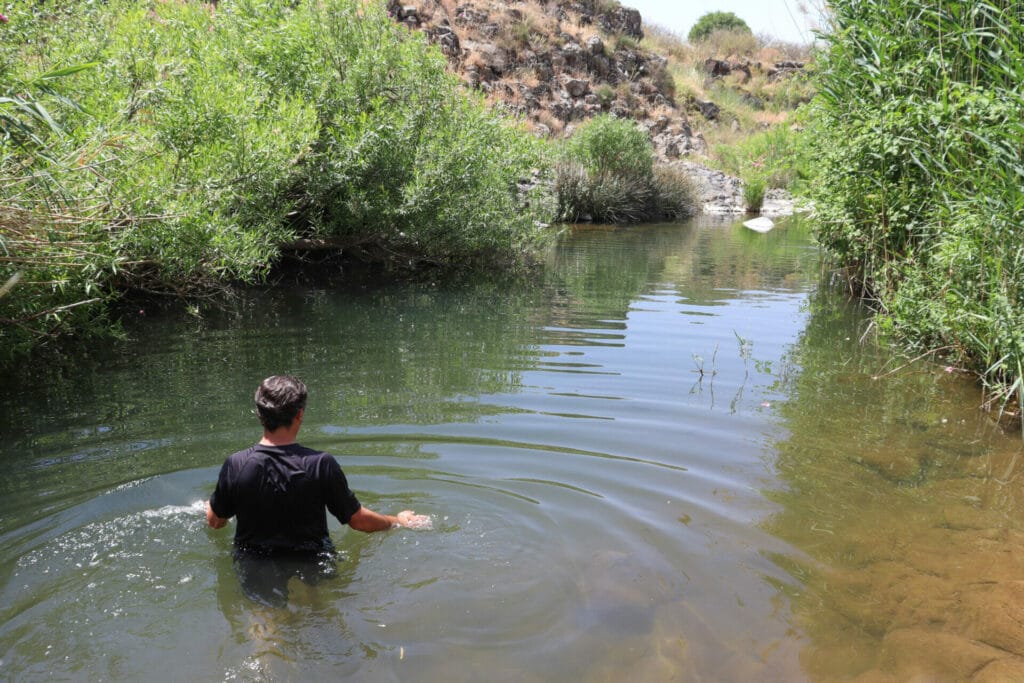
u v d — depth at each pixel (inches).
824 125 393.7
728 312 377.1
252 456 135.9
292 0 481.4
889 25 331.3
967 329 265.6
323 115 440.5
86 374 252.5
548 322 349.1
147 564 132.5
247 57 434.9
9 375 250.5
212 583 126.9
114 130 296.0
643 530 151.6
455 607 122.3
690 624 120.7
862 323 355.9
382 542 142.5
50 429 201.3
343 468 178.2
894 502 169.3
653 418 220.5
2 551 136.0
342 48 458.3
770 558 142.9
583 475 178.2
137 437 195.8
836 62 367.2
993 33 294.2
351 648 110.7
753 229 786.8
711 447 199.5
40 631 113.1
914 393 251.8
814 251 610.2
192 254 322.7
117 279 334.0
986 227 255.8
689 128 1245.7
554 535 148.0
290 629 114.9
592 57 1218.0
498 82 1063.0
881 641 118.6
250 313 353.7
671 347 306.0
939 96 289.9
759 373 271.6
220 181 343.3
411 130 458.0
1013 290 248.8
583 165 857.5
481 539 145.3
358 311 364.5
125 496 160.1
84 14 355.9
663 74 1320.1
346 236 462.0
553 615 121.0
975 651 116.6
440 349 295.9
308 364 270.5
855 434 212.5
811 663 112.3
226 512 139.1
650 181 893.8
